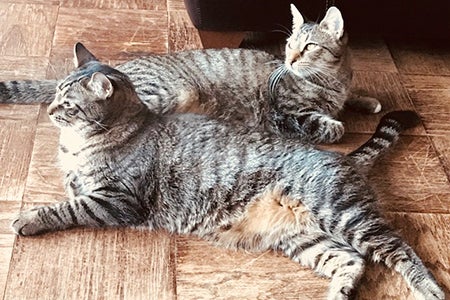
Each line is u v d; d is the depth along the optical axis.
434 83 1.52
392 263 1.10
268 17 1.49
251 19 1.49
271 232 1.13
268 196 1.11
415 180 1.29
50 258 1.11
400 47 1.61
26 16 1.59
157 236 1.16
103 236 1.15
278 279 1.11
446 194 1.26
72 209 1.13
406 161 1.32
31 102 1.35
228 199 1.13
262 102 1.37
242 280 1.10
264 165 1.12
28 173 1.23
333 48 1.35
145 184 1.14
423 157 1.34
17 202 1.18
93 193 1.14
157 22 1.62
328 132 1.33
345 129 1.39
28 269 1.09
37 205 1.18
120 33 1.58
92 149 1.14
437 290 1.06
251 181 1.12
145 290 1.08
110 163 1.14
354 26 1.53
